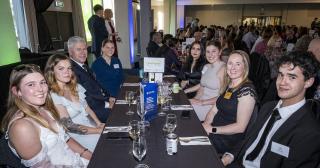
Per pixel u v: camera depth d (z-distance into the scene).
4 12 3.06
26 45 4.84
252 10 15.53
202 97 2.97
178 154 1.33
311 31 7.89
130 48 7.19
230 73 1.94
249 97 1.81
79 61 2.61
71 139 1.72
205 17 16.30
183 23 14.98
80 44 2.57
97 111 2.55
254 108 1.83
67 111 1.97
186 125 1.73
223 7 15.88
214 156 1.32
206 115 2.41
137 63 7.89
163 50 4.57
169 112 2.01
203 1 13.97
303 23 14.91
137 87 2.88
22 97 1.30
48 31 5.31
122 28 6.95
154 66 2.72
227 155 1.69
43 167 1.29
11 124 1.21
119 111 2.04
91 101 2.50
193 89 3.21
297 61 1.21
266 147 1.41
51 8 5.76
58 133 1.46
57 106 1.89
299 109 1.25
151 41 5.46
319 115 1.21
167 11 13.09
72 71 2.11
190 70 3.78
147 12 9.06
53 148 1.37
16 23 4.70
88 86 2.51
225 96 1.99
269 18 15.39
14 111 1.28
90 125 2.19
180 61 5.17
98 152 1.36
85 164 1.62
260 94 3.11
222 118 2.02
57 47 6.09
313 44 2.38
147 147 1.41
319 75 1.85
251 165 1.49
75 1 6.71
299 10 14.75
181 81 3.71
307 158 1.17
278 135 1.27
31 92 1.29
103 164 1.24
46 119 1.43
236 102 1.89
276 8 15.09
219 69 2.79
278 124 1.36
